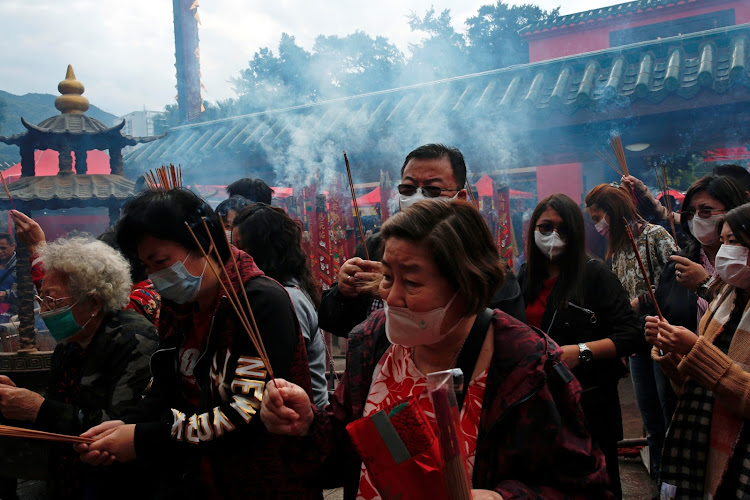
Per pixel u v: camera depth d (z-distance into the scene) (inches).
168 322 76.7
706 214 108.7
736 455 76.9
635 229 136.8
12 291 209.0
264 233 95.3
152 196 69.4
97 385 84.3
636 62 291.1
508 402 48.1
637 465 154.0
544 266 109.2
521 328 51.1
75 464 86.4
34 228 109.7
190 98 472.7
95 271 83.7
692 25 521.0
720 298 87.3
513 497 44.9
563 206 103.1
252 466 66.6
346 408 58.2
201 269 69.7
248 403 64.5
